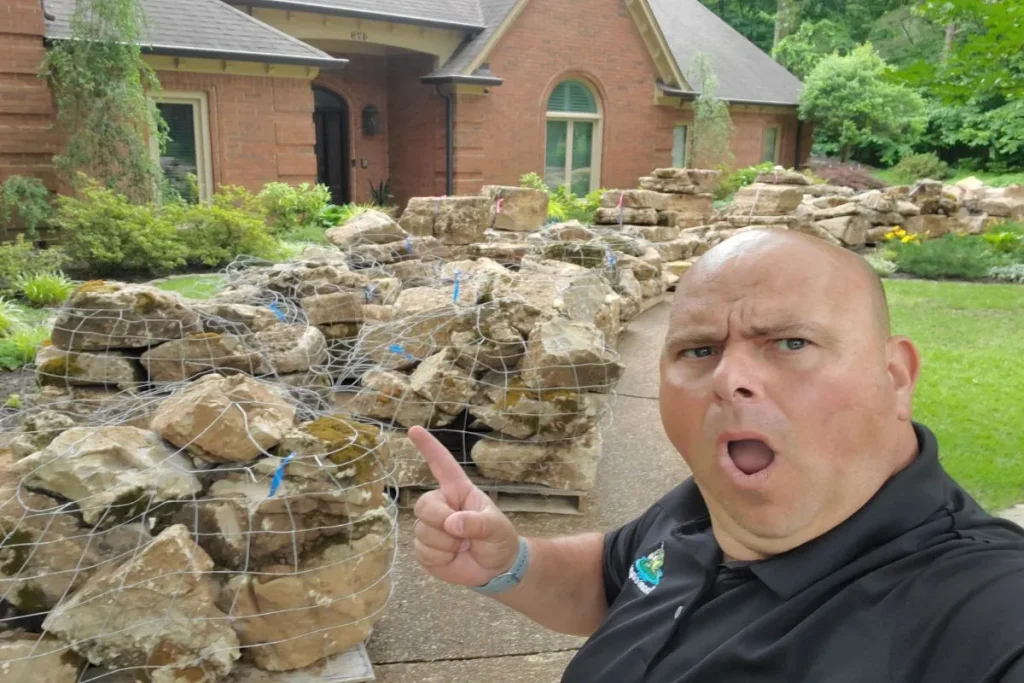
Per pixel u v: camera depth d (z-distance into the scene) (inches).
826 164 1083.3
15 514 98.7
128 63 448.5
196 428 105.5
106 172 451.2
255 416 110.0
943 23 277.1
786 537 45.1
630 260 350.0
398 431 167.6
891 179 1089.4
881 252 542.0
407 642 120.0
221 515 102.4
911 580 41.4
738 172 846.5
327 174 730.8
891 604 41.1
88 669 96.2
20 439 114.3
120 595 94.3
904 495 44.1
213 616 98.0
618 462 189.6
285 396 145.8
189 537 98.3
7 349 257.3
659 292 379.6
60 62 434.9
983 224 612.4
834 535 44.2
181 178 545.0
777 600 45.9
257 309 184.9
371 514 106.9
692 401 45.5
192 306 177.8
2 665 90.7
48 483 99.9
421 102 708.7
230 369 166.4
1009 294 423.2
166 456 106.9
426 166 716.7
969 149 1206.3
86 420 139.3
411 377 173.8
